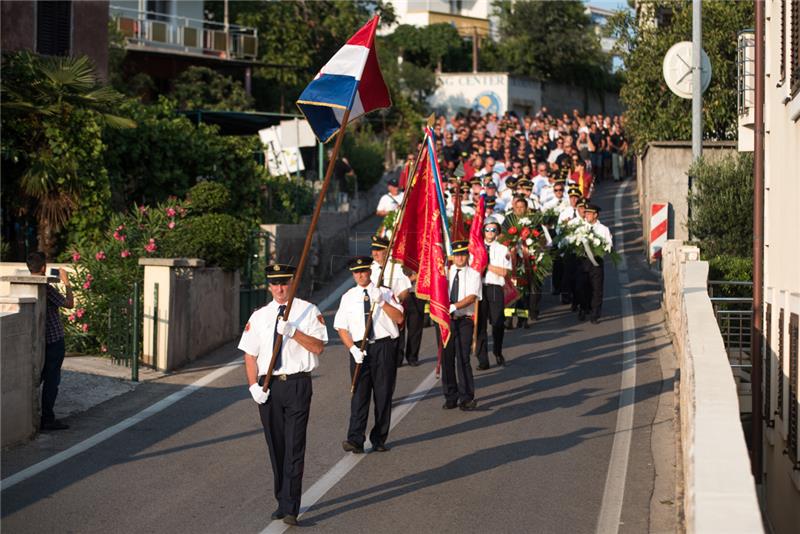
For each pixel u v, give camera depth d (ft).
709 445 20.66
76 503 30.76
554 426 40.78
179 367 52.65
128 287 55.01
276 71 142.92
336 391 46.98
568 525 29.40
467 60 196.75
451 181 68.85
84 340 54.65
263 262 66.80
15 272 54.39
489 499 31.71
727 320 52.24
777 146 43.27
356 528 28.99
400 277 42.29
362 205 116.47
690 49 69.56
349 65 32.71
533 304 65.05
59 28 84.58
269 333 29.91
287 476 29.30
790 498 36.96
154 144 77.10
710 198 68.08
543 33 197.57
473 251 50.60
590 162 127.95
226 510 30.37
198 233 58.18
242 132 110.73
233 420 41.55
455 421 41.75
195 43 129.49
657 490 32.65
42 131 66.03
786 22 40.22
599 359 53.57
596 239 63.36
